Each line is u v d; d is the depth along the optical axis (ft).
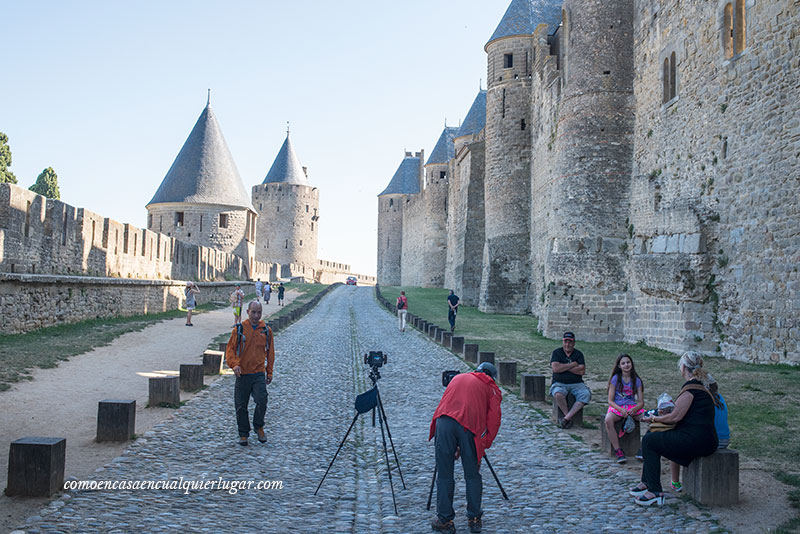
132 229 87.56
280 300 132.77
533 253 113.60
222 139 190.39
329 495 22.08
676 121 62.80
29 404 32.45
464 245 140.46
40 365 42.32
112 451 25.02
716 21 55.36
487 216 123.54
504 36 119.96
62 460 20.25
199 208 179.42
